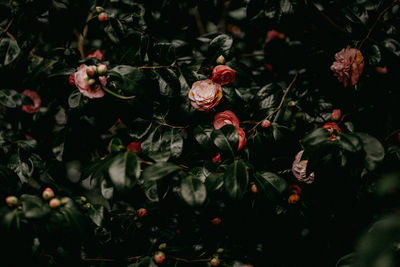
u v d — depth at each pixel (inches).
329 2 56.7
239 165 46.0
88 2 55.0
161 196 49.5
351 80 52.9
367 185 49.5
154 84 50.7
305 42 63.7
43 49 64.2
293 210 54.9
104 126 52.3
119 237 56.0
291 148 51.2
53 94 58.3
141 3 60.9
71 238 44.3
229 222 57.9
